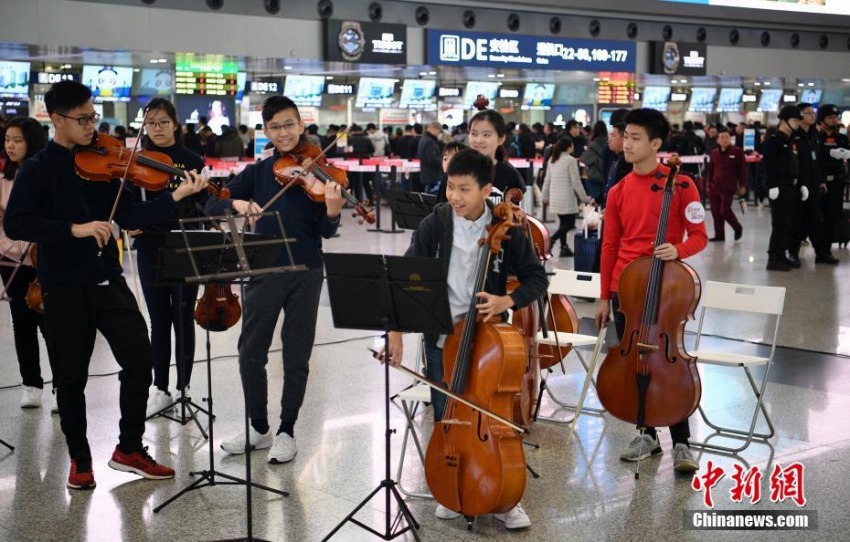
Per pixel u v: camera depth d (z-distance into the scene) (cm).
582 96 2291
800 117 1091
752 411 570
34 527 409
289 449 484
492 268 396
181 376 543
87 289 439
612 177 721
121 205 448
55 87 429
